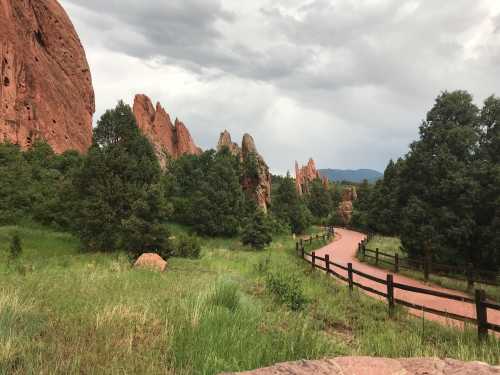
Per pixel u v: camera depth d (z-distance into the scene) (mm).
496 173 17359
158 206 22766
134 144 32312
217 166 56031
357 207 80938
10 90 63094
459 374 2111
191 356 4062
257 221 37906
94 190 28094
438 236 18859
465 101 20859
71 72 91250
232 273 14312
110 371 3541
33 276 10219
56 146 71062
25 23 75000
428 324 8188
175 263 18703
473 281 14586
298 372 2262
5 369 3484
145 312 5516
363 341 6266
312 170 135250
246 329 5270
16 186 38500
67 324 5070
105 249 27047
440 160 19734
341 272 18766
